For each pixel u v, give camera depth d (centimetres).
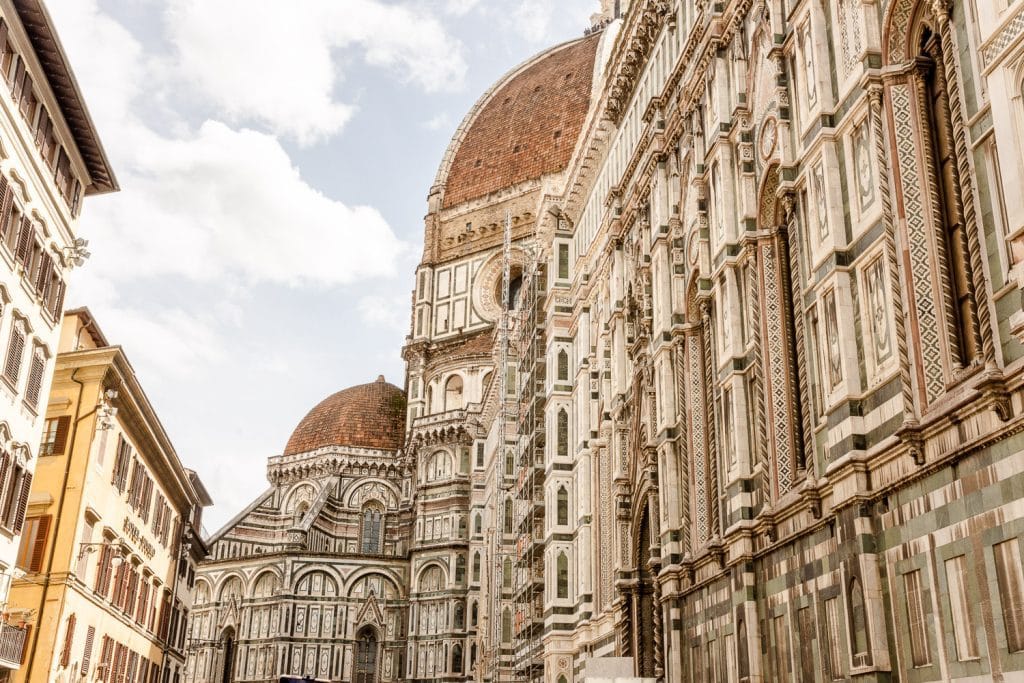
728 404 3391
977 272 1967
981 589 1908
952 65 2103
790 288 3098
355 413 11806
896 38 2408
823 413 2645
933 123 2281
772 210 3209
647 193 4600
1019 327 1673
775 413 3030
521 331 7781
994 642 1859
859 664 2288
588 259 5797
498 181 11900
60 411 4562
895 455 2236
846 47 2642
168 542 6519
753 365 3241
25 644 4091
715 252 3606
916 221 2250
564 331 6094
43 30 3541
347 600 10019
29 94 3628
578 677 5241
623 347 4928
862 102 2508
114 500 5012
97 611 4800
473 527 9575
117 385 4794
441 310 11612
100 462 4691
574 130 11644
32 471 3897
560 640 5434
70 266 4222
